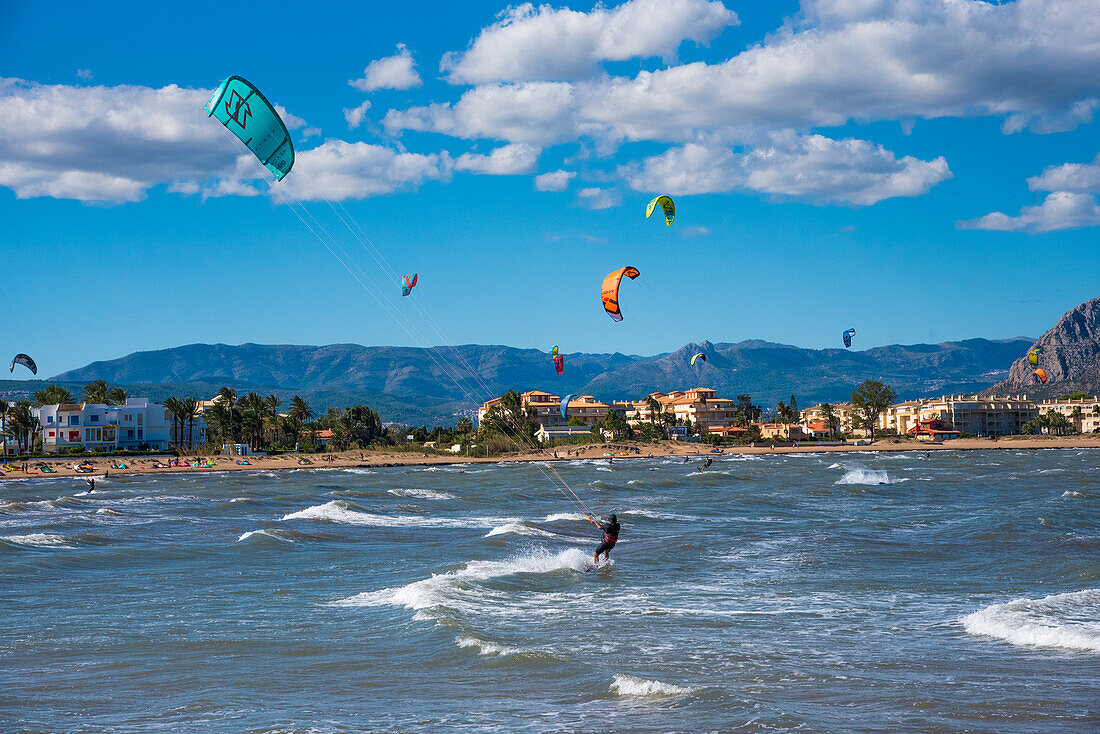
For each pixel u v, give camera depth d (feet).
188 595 80.74
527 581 84.74
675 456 463.42
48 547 112.57
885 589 80.48
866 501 175.32
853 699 48.83
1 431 444.55
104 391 499.51
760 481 243.40
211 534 128.16
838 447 548.72
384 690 51.83
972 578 85.61
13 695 51.31
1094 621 65.21
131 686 52.95
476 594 77.97
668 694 49.85
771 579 86.22
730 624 67.05
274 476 309.42
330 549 110.52
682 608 72.79
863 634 63.67
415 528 133.69
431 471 334.44
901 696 49.24
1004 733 43.57
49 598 79.87
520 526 124.88
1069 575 85.66
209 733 44.78
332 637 64.08
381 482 261.44
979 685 51.19
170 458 401.29
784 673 53.93
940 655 57.88
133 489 244.42
